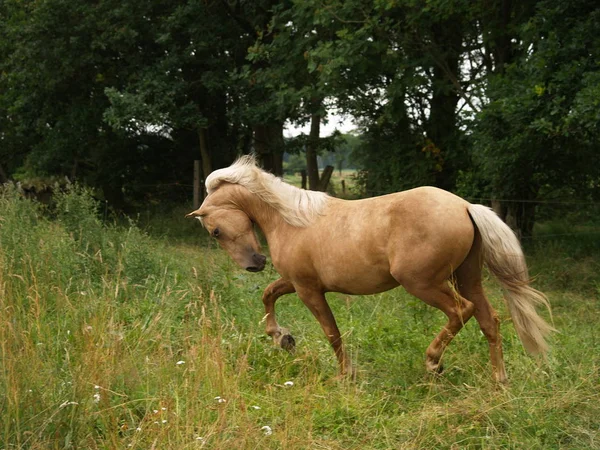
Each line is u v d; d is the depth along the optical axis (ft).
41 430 11.93
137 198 63.26
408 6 33.55
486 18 35.68
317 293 17.30
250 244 18.07
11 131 61.98
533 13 33.68
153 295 21.48
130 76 49.24
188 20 47.88
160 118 45.55
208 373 14.62
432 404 14.96
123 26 47.93
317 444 13.08
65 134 54.95
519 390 15.03
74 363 15.10
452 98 41.11
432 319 20.74
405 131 43.14
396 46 37.01
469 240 15.35
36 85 53.72
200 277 22.52
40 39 49.90
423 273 15.29
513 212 36.91
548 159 34.09
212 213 18.15
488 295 26.02
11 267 19.38
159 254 26.81
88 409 12.85
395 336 19.80
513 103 29.50
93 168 63.05
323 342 19.39
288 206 17.12
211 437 12.44
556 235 38.22
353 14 35.94
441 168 41.29
